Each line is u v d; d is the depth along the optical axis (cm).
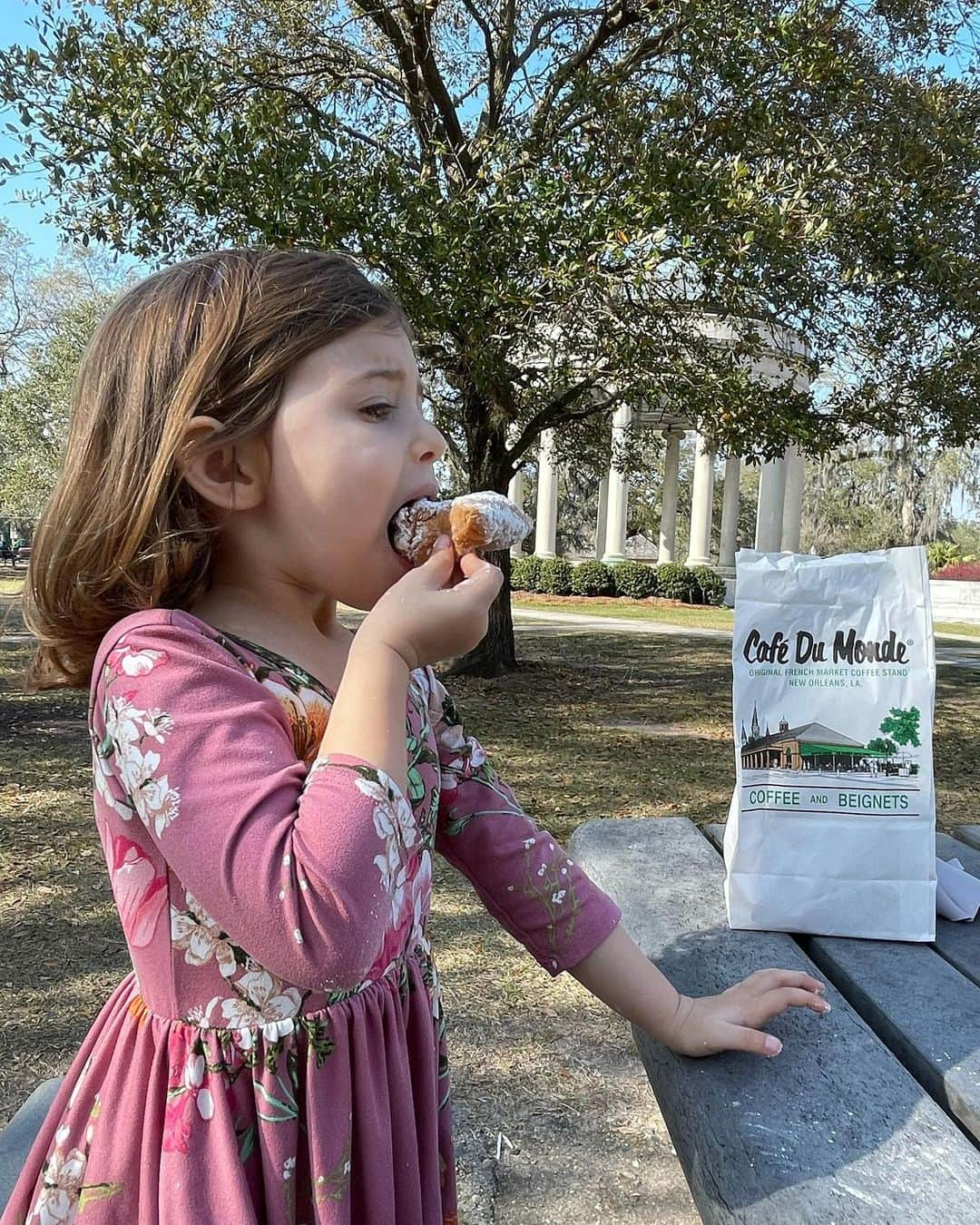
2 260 2295
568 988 296
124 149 518
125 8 627
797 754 140
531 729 735
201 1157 82
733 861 143
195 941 84
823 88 612
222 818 78
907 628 136
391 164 555
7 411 2259
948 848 194
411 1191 91
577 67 707
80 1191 87
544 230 530
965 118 695
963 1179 88
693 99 640
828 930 141
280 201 512
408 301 564
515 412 833
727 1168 94
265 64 799
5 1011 275
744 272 590
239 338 89
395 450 92
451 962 314
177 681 84
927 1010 118
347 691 85
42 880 378
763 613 139
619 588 2547
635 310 656
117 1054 89
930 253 638
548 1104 235
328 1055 85
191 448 89
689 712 827
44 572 97
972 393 782
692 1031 110
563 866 118
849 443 1016
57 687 105
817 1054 110
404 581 89
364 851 77
